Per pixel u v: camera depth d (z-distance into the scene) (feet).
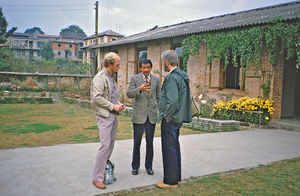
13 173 12.23
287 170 13.94
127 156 15.70
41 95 64.18
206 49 40.70
